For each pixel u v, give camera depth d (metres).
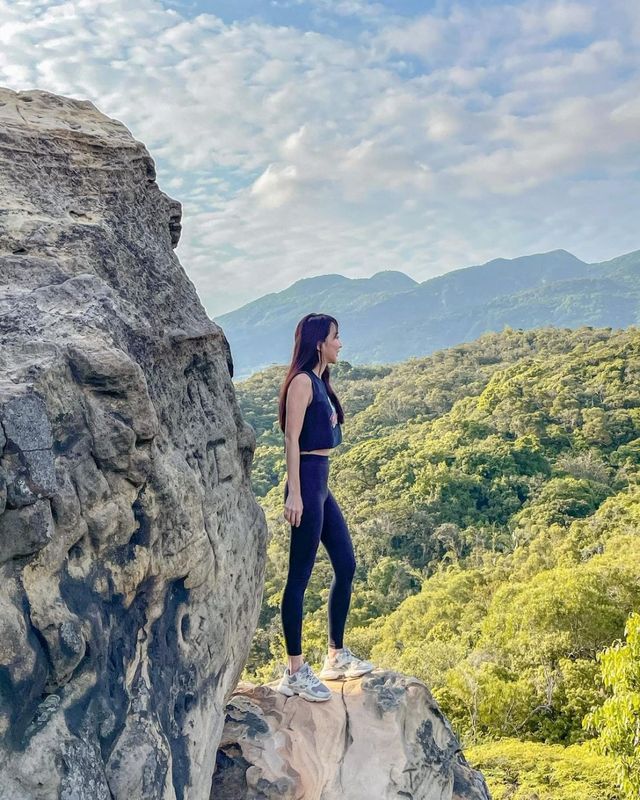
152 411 2.16
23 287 2.28
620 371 61.38
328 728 3.20
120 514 2.09
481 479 46.75
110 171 2.96
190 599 2.54
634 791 9.48
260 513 3.34
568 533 35.06
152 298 2.79
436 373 86.44
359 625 32.09
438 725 3.60
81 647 1.84
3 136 2.71
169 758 2.13
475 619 24.91
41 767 1.65
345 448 64.38
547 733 16.05
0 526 1.69
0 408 1.72
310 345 3.36
